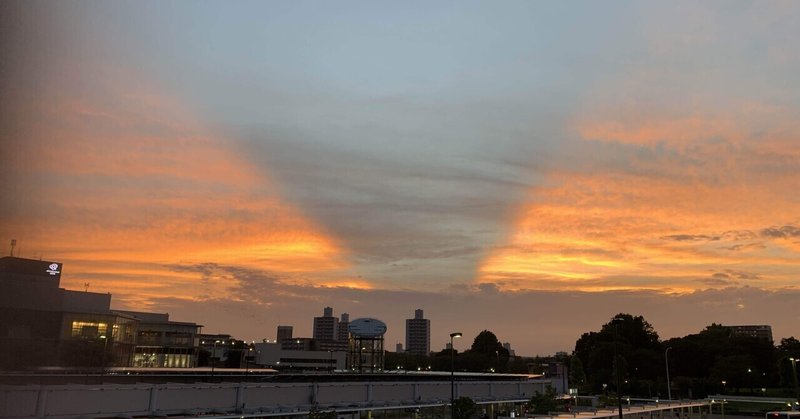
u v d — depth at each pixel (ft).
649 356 506.48
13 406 103.14
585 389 475.72
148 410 123.34
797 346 536.83
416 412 194.39
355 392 176.35
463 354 638.53
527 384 254.47
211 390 136.36
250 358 545.85
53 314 262.26
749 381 455.63
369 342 406.82
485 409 223.30
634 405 263.70
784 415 177.68
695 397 448.65
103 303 315.17
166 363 448.65
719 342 523.29
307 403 158.92
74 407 111.45
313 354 554.46
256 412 142.92
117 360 306.55
